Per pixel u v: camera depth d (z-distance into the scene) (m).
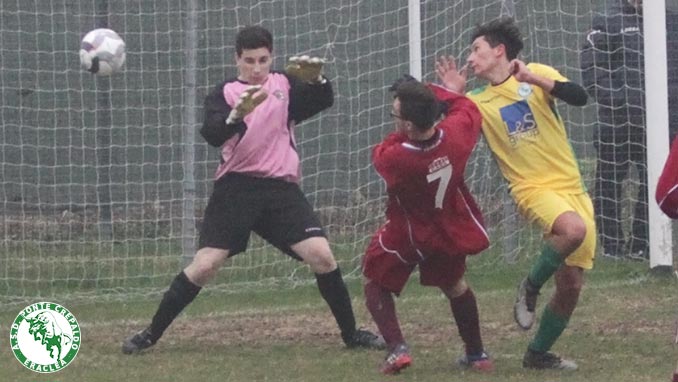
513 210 36.53
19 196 40.53
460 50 39.94
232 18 39.69
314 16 40.31
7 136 40.56
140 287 34.09
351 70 40.56
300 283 34.28
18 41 39.44
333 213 39.81
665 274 33.56
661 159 33.25
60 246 37.97
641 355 24.86
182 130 39.56
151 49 40.09
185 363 24.23
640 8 35.44
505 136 22.50
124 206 39.59
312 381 22.52
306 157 41.00
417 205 21.73
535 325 28.03
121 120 40.34
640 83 35.41
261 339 26.98
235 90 24.16
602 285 32.66
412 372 23.22
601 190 35.97
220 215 24.94
